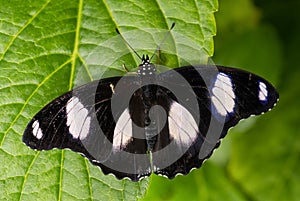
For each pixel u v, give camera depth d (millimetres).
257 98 541
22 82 539
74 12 544
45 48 541
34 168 538
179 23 544
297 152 620
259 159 616
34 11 543
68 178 540
